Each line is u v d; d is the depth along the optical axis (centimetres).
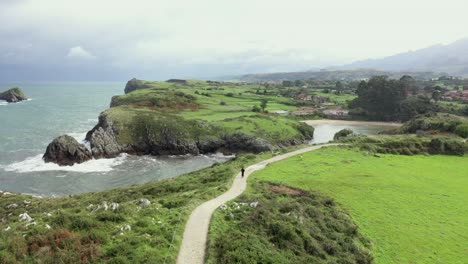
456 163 6688
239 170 5612
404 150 7562
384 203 4219
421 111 17438
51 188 6906
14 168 8162
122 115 11100
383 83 18962
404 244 3170
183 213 3052
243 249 2345
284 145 11106
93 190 6862
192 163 9294
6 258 2012
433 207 4156
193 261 2209
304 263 2391
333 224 3350
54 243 2228
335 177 5244
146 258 2112
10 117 16425
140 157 9894
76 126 14375
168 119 11188
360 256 2800
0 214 4353
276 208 3456
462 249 3111
